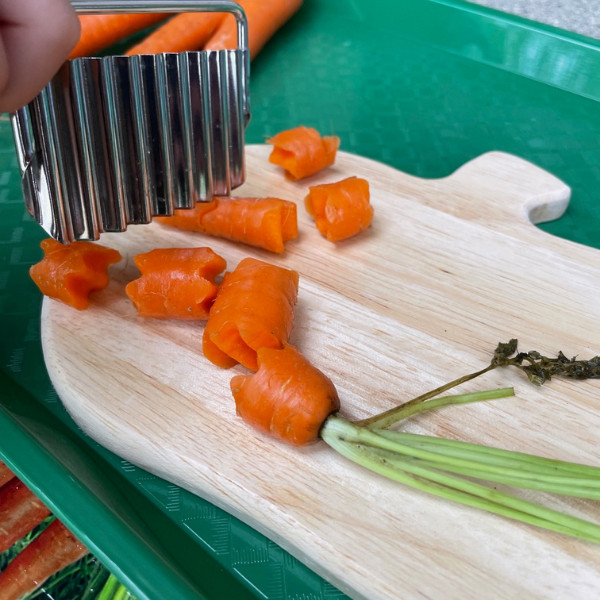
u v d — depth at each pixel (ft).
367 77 1.27
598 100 1.23
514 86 1.26
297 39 1.36
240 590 0.65
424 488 0.64
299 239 0.91
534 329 0.80
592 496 0.63
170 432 0.70
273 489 0.66
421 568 0.62
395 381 0.75
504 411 0.72
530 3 1.41
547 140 1.14
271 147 1.06
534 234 0.91
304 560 0.66
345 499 0.66
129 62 0.67
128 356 0.76
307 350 0.77
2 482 0.73
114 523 0.65
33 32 0.49
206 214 0.88
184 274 0.76
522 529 0.64
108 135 0.69
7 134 1.12
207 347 0.73
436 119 1.18
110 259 0.82
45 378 0.80
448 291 0.84
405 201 0.96
